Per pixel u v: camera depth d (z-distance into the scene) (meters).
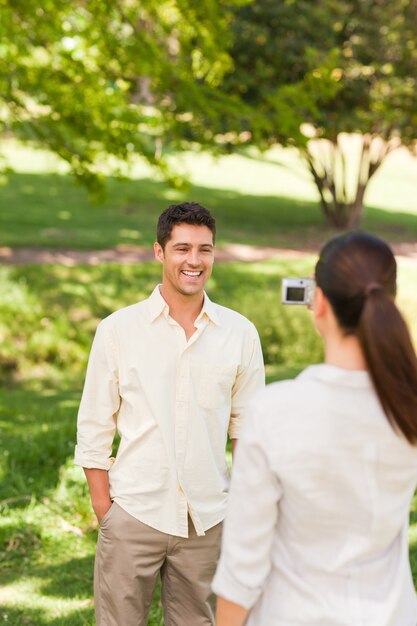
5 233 19.42
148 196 26.42
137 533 2.51
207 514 2.53
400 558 1.72
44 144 11.24
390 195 32.31
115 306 14.00
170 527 2.50
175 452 2.50
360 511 1.66
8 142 30.73
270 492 1.65
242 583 1.65
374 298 1.61
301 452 1.63
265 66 19.52
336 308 1.66
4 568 3.98
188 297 2.51
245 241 21.36
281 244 21.39
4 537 4.19
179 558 2.55
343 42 20.20
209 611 2.63
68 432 5.80
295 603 1.66
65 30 10.37
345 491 1.65
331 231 23.55
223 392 2.54
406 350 1.60
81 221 21.88
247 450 1.66
